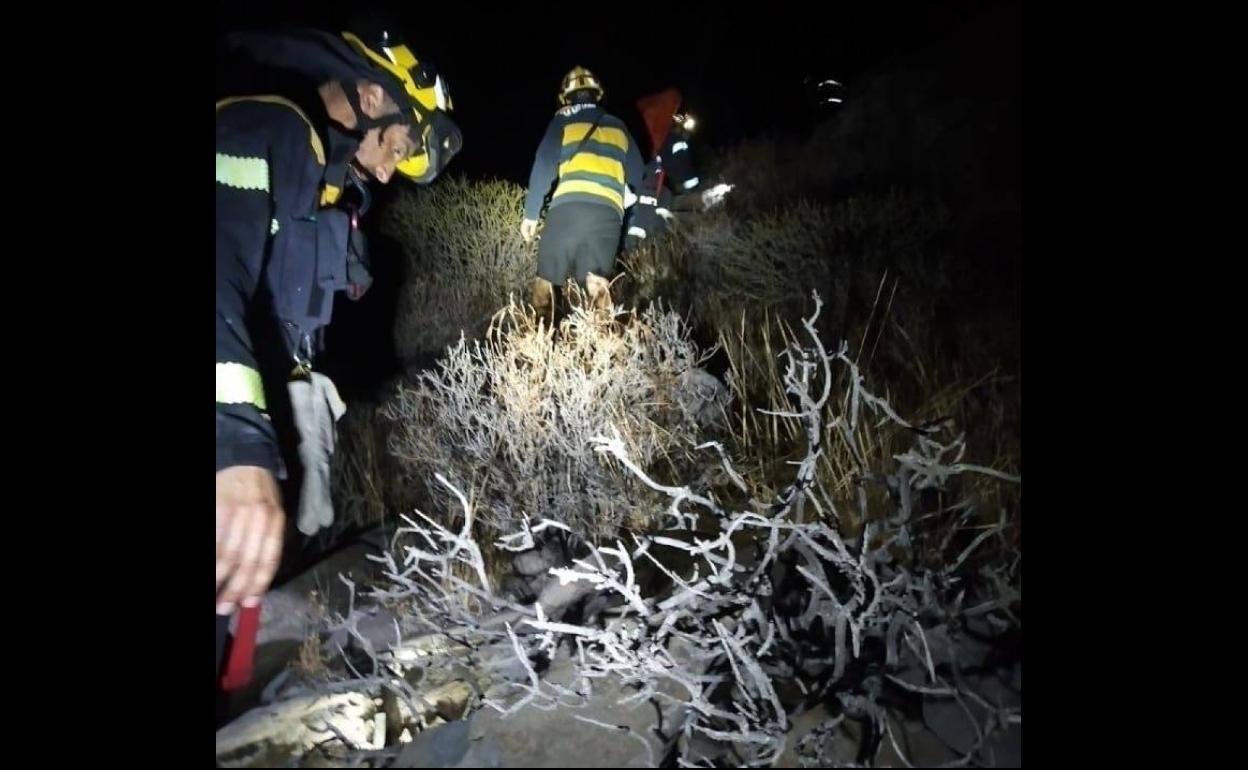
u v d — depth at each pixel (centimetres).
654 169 607
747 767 220
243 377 239
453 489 276
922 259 500
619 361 388
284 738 235
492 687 255
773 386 402
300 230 283
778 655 253
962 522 291
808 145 754
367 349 538
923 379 381
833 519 282
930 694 237
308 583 317
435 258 657
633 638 250
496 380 381
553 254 514
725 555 300
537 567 316
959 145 624
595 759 225
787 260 537
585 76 535
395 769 225
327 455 306
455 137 352
